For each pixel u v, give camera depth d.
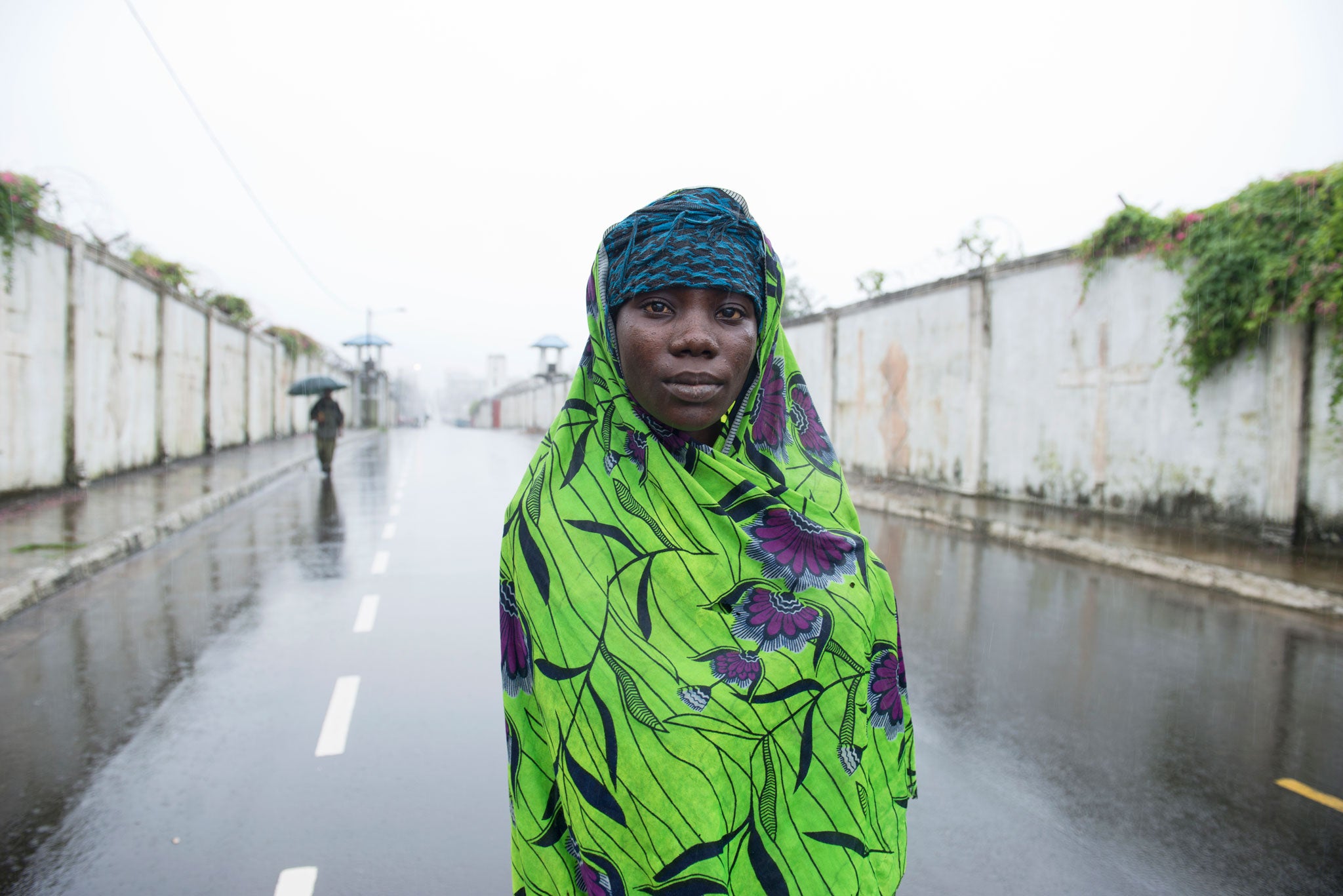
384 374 47.22
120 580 6.09
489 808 2.77
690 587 0.89
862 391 14.21
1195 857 2.53
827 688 0.93
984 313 10.94
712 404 0.88
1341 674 4.21
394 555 7.16
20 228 8.79
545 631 0.90
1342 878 2.42
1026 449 10.28
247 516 9.49
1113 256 8.84
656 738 0.85
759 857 0.88
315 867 2.43
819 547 0.96
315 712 3.56
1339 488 6.72
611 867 0.86
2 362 8.58
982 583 6.30
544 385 43.38
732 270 0.86
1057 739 3.38
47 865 2.42
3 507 8.52
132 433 12.45
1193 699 3.84
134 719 3.47
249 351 21.22
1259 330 7.29
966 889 2.37
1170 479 8.26
